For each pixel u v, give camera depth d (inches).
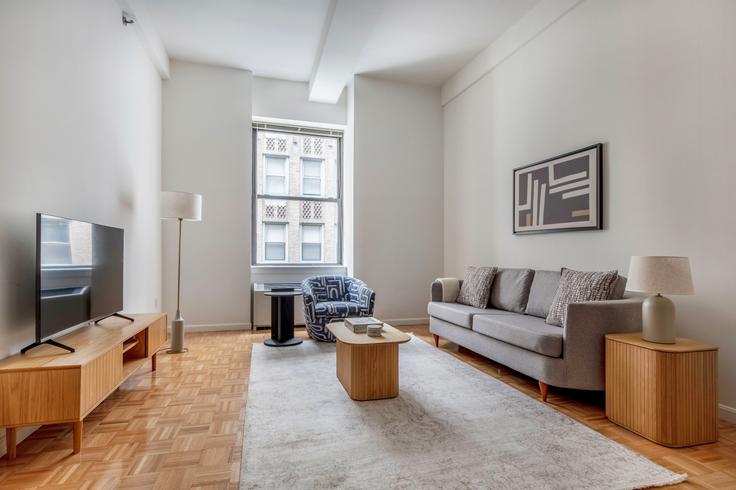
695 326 96.7
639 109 111.4
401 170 216.2
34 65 86.6
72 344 88.0
